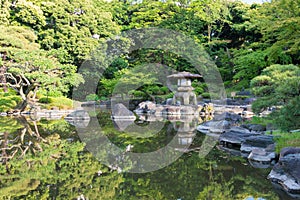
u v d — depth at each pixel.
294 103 4.79
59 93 18.25
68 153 6.55
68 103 17.17
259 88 6.92
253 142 6.49
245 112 13.71
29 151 6.76
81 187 4.23
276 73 6.71
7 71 15.06
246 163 5.58
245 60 15.43
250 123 9.20
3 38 14.30
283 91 5.09
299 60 15.95
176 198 3.81
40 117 14.30
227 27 23.52
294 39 9.30
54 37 19.48
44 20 19.30
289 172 4.25
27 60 13.58
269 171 5.02
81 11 21.17
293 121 4.84
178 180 4.58
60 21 19.75
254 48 19.36
